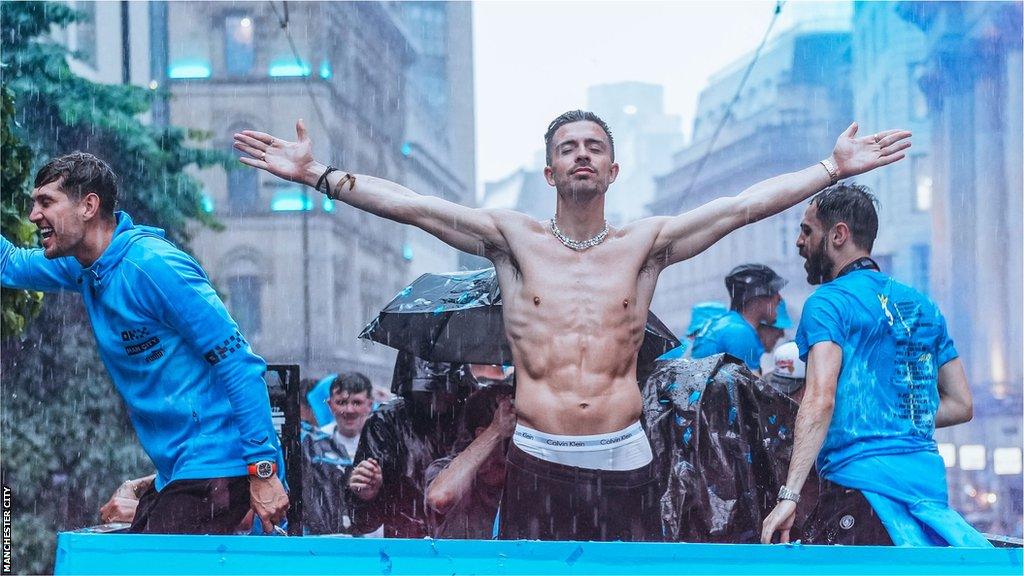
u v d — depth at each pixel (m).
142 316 3.44
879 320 3.70
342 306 46.69
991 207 26.77
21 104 12.27
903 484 3.62
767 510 4.46
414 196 3.91
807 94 49.22
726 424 4.42
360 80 52.72
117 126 13.91
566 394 3.84
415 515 4.96
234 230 44.56
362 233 49.19
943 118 28.33
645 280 3.94
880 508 3.59
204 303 3.43
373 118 53.97
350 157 50.72
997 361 25.41
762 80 54.84
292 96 47.62
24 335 11.08
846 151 3.87
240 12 47.34
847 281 3.76
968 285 26.75
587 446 3.83
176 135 15.65
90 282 3.52
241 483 3.49
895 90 31.03
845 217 3.88
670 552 3.05
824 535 3.71
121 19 23.09
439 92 68.19
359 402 6.88
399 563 3.03
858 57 35.69
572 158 3.82
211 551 3.05
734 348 6.02
